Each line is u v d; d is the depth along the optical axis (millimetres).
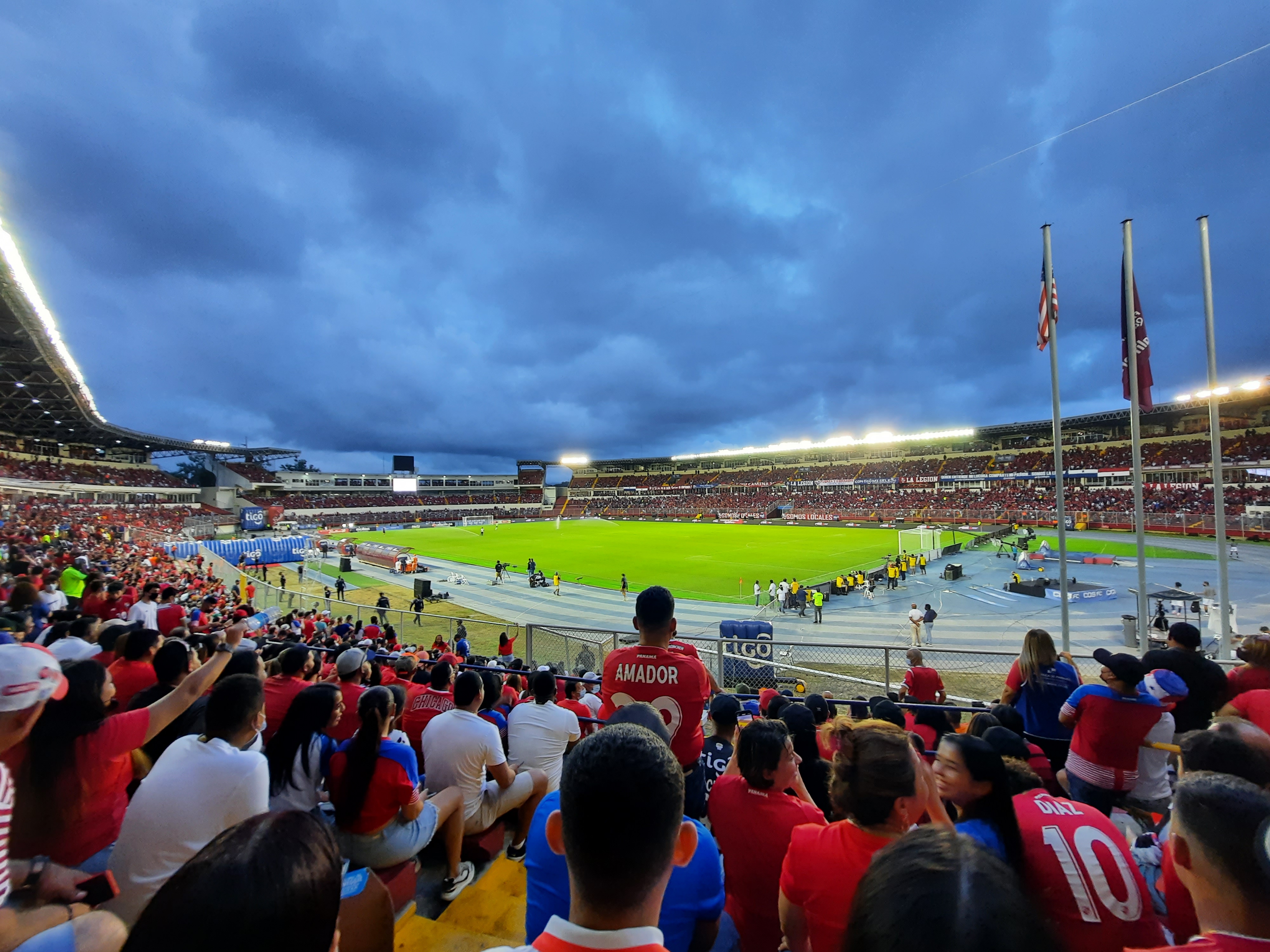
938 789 2674
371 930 2875
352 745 3777
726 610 25281
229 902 1045
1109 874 2334
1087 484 62094
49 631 7309
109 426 62438
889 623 22344
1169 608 21453
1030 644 6297
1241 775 2824
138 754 4621
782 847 2957
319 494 105000
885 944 1036
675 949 2471
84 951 1907
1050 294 14234
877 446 97250
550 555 45969
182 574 25438
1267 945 1780
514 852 4809
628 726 1689
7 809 2213
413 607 27125
